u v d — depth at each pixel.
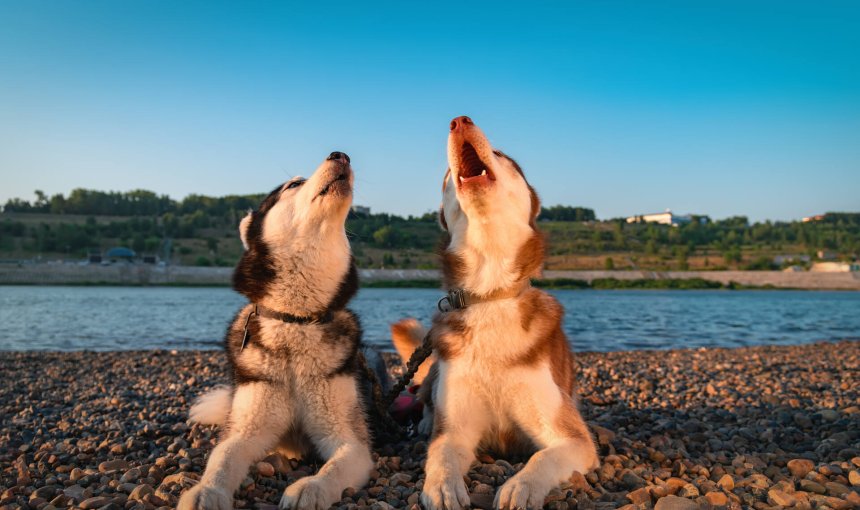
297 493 0.84
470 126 1.06
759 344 4.77
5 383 2.32
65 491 0.94
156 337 4.87
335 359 1.09
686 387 2.15
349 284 1.16
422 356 1.29
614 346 4.52
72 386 2.22
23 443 1.33
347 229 1.30
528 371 1.06
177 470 1.03
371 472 1.02
